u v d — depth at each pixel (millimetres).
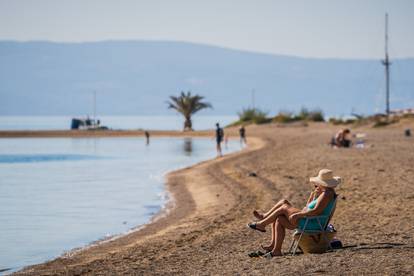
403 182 46781
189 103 181500
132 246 30438
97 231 36062
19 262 29062
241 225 33406
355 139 106688
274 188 47406
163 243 30281
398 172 53906
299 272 21266
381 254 23250
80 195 51531
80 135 164750
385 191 42031
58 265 27938
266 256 24078
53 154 101312
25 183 60906
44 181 62562
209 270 23031
